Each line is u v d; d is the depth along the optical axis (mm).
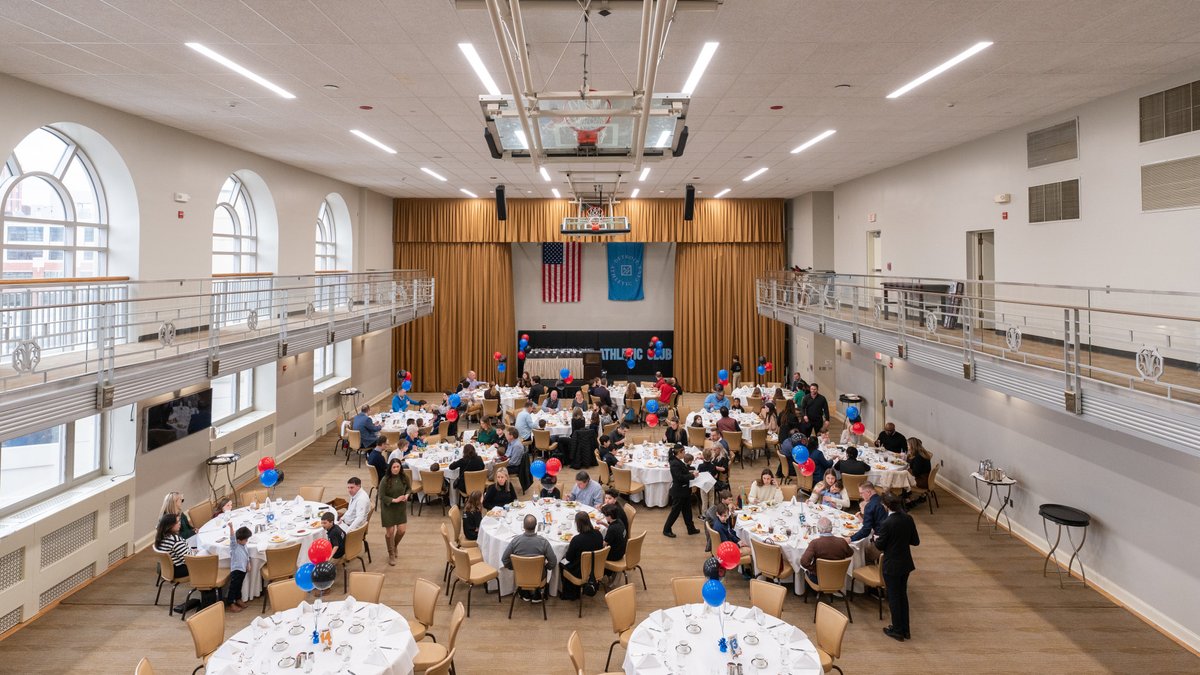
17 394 5703
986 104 9109
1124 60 7219
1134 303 8234
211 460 10633
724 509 8391
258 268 13820
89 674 6305
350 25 6262
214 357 8398
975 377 8180
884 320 11852
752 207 20953
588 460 12969
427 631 6691
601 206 19312
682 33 6457
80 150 9109
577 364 20953
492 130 6223
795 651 5324
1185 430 5172
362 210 18438
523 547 7398
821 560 7133
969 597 7883
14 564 7129
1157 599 7215
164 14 5969
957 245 12320
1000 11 5938
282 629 5637
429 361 21312
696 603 6414
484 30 6375
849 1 5738
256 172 13039
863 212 16375
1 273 7902
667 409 15945
